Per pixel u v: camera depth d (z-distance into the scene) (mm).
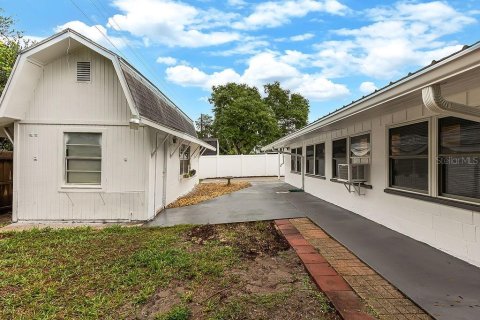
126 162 7340
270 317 2781
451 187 4273
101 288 3441
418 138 4953
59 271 3934
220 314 2828
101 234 5875
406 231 5305
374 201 6461
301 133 9664
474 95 3709
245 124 27547
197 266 4035
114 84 7293
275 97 33250
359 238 5203
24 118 7199
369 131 6625
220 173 23250
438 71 2906
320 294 3207
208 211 8320
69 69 7242
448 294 3072
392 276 3541
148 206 7301
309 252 4566
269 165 23641
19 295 3285
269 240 5398
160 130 8031
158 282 3543
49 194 7273
